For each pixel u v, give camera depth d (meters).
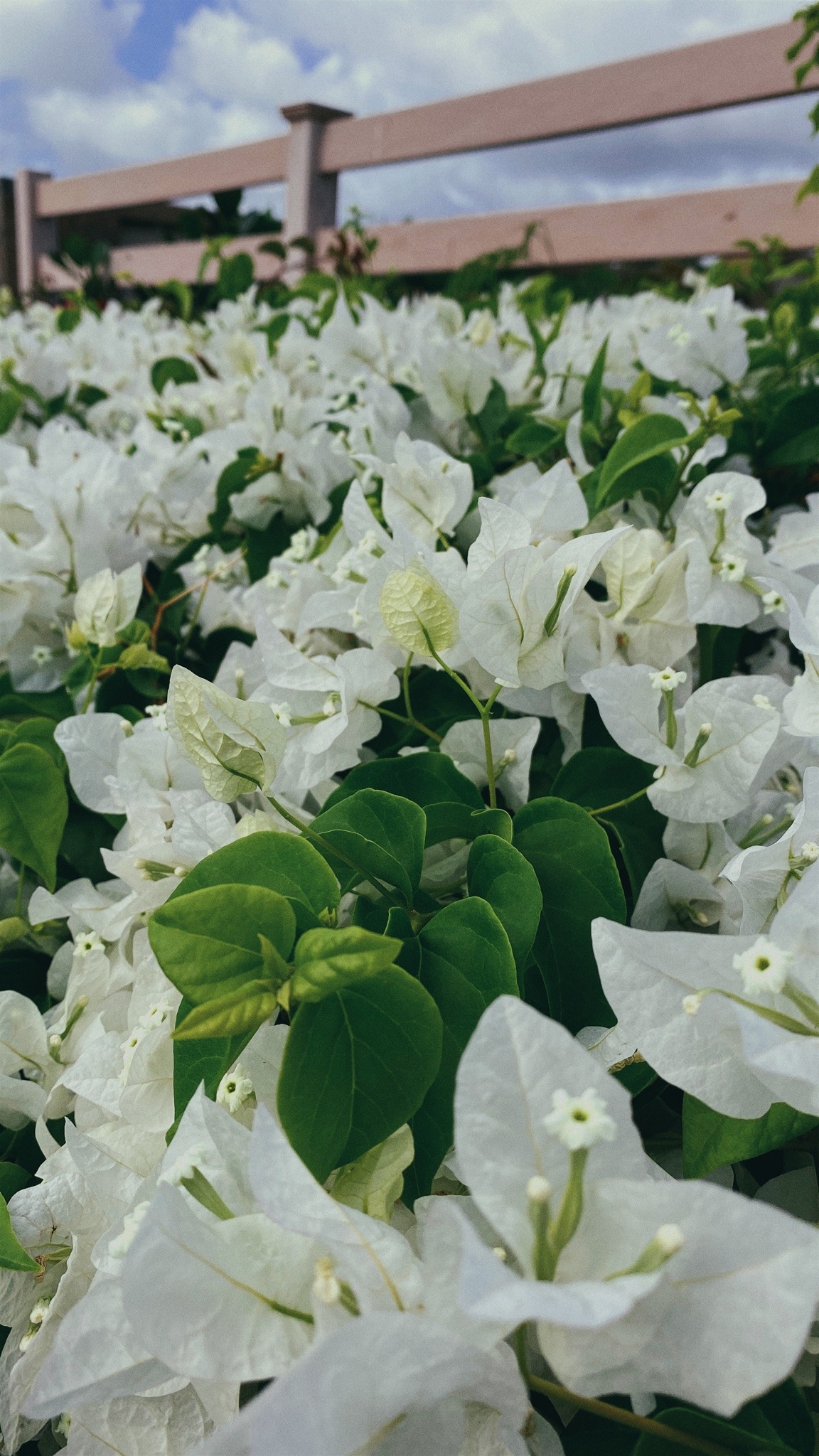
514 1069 0.14
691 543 0.26
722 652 0.30
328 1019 0.17
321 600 0.28
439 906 0.21
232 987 0.17
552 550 0.26
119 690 0.35
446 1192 0.19
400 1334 0.12
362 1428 0.13
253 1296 0.15
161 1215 0.15
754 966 0.16
